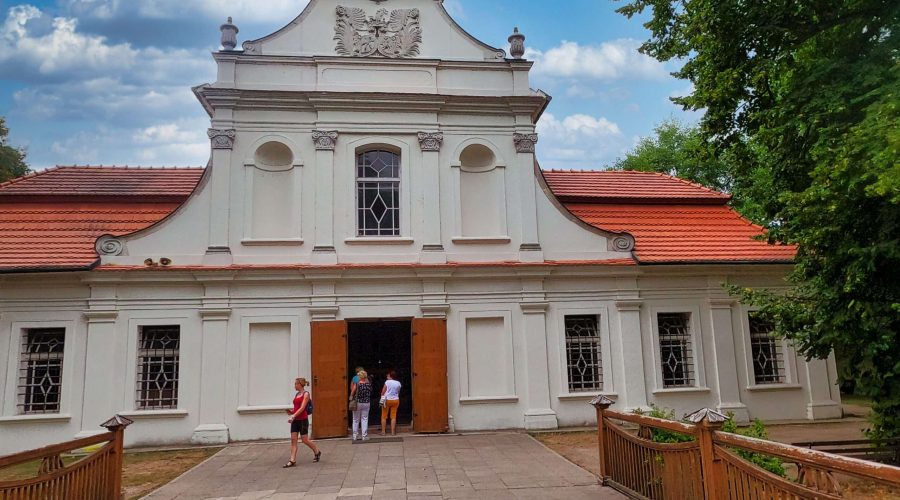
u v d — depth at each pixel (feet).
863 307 32.22
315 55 54.49
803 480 17.83
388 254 53.01
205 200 51.57
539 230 55.42
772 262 56.18
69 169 61.93
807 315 35.53
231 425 48.70
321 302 51.19
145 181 61.00
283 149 54.03
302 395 40.19
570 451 42.52
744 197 41.45
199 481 35.35
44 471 25.18
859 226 32.48
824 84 33.12
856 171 29.04
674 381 55.83
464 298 53.11
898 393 32.37
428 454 42.09
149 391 49.24
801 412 56.29
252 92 52.47
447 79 56.24
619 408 53.21
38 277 48.37
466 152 56.75
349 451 43.73
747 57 37.42
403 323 59.06
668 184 69.77
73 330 48.49
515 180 55.67
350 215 53.16
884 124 26.76
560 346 53.62
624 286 55.31
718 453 22.44
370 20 56.03
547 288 54.44
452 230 54.19
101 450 28.86
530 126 56.39
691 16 38.91
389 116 54.80
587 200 64.18
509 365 52.54
